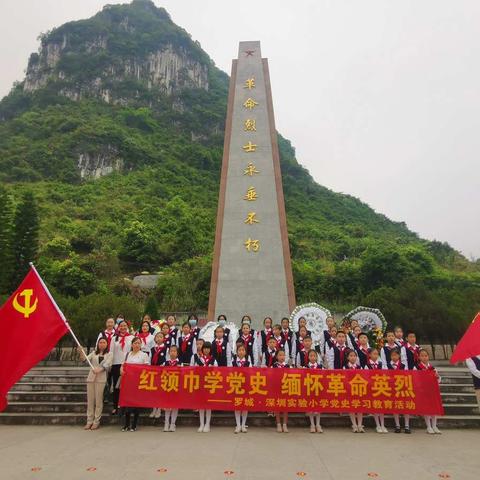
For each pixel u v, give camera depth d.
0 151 73.25
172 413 7.61
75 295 34.25
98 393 7.75
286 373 7.76
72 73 100.88
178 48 114.06
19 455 5.82
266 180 17.67
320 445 6.46
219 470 5.14
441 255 57.84
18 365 6.89
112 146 76.94
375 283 39.41
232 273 16.34
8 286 27.17
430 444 6.59
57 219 51.62
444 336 16.92
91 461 5.52
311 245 55.72
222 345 8.55
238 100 19.12
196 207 62.81
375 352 8.27
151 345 9.09
